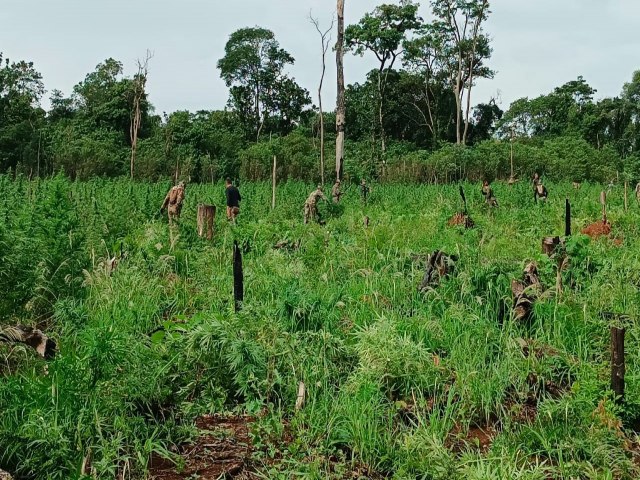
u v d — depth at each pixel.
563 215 18.58
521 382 6.59
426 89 73.38
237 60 80.31
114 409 5.43
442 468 4.87
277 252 11.47
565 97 86.56
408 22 61.84
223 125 78.00
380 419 5.88
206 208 13.73
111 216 14.20
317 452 5.30
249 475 5.10
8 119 60.19
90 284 9.10
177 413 5.91
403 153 65.56
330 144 65.25
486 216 19.08
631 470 5.21
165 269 10.68
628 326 7.90
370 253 11.64
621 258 11.09
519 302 8.18
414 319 7.97
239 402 6.31
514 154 49.53
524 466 5.25
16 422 5.21
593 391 6.00
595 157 56.53
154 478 5.00
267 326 6.82
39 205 10.12
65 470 4.81
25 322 8.03
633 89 81.19
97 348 5.62
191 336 6.41
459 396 6.35
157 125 70.38
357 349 6.80
